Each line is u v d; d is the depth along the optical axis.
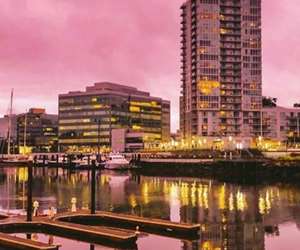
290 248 48.44
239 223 62.56
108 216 59.66
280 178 147.62
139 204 82.81
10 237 48.03
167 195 97.62
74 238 52.28
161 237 52.66
